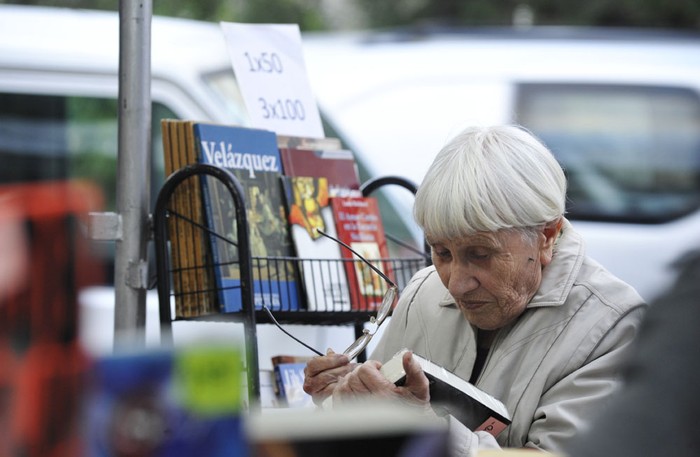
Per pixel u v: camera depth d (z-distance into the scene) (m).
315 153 8.12
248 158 7.53
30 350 2.57
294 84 8.44
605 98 16.89
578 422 6.00
